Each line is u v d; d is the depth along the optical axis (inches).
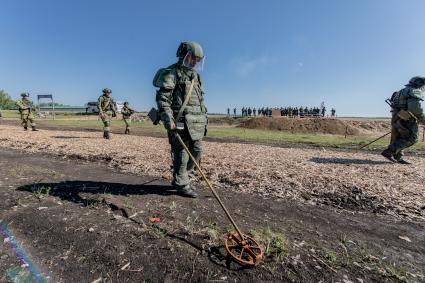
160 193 210.5
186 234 146.4
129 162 320.5
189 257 128.2
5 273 116.9
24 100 711.1
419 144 606.5
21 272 117.8
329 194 221.1
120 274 118.6
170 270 121.0
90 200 189.2
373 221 178.2
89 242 137.9
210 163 314.7
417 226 173.2
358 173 283.7
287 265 125.8
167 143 492.4
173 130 179.0
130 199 193.3
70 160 340.5
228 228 154.6
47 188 211.3
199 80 200.5
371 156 405.7
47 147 421.4
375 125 1330.0
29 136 557.6
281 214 181.8
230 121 1539.1
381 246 146.6
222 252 132.6
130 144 466.6
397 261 133.4
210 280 116.0
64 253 130.6
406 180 261.9
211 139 647.8
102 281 115.1
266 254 132.5
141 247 134.3
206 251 133.0
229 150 425.7
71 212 169.2
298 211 188.4
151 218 162.6
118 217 163.5
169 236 144.1
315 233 156.9
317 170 290.8
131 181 246.8
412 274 124.0
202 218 166.6
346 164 330.6
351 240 150.9
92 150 397.1
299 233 155.4
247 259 127.6
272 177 259.8
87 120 1386.6
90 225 153.2
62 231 147.0
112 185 229.1
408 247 147.0
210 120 1582.2
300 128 1148.5
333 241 148.6
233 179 252.5
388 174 284.2
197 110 195.9
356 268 126.1
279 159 348.8
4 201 181.0
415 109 324.5
